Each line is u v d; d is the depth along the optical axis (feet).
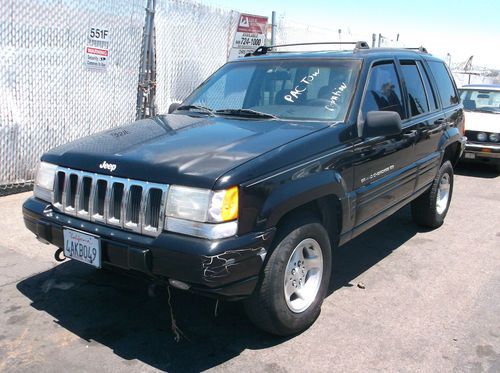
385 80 14.75
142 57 25.52
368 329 11.67
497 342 11.18
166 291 13.35
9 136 21.27
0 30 20.29
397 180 14.85
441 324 11.96
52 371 9.73
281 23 34.83
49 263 14.93
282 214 10.11
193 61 28.27
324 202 11.83
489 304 13.08
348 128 12.40
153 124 13.04
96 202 10.57
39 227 11.43
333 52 14.61
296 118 12.91
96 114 24.27
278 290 10.33
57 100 22.66
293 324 10.96
